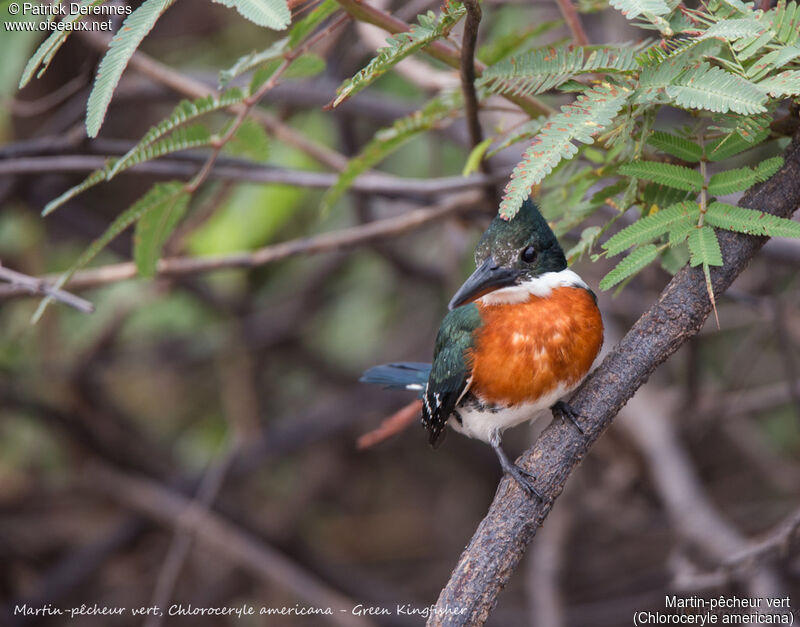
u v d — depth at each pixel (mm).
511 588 13477
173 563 11109
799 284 11578
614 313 10172
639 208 5250
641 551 13367
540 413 5867
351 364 13664
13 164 8125
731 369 11688
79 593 12617
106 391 13078
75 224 11672
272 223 10789
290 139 9203
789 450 12773
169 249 9656
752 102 3863
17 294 7957
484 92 5469
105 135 12312
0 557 12406
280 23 3998
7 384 11422
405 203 10336
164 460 12945
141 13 4113
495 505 4508
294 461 13930
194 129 5934
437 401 6141
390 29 5305
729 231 4418
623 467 10992
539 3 9656
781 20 4238
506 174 7711
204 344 12820
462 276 10930
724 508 12750
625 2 4098
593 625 11922
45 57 4246
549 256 5738
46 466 12391
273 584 11484
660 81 4152
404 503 14539
